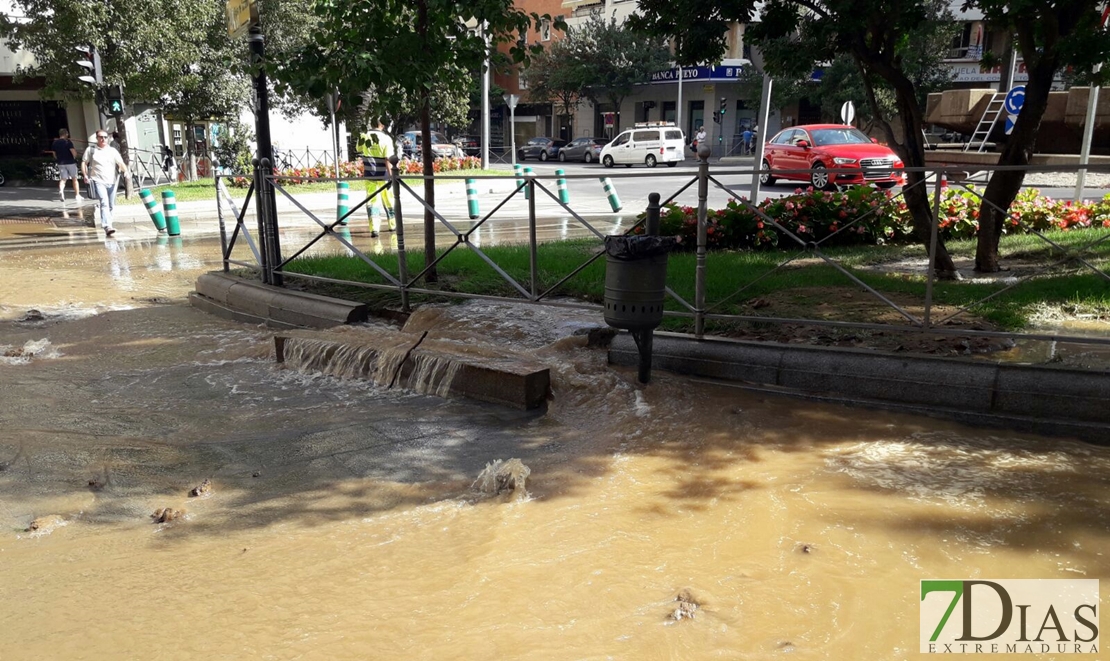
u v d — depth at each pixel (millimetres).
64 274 12180
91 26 21188
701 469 4605
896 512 3973
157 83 22703
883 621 3129
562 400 5930
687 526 3955
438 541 3943
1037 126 7922
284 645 3109
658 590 3398
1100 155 21562
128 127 31734
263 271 9445
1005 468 4422
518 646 3037
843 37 7715
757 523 3936
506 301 7414
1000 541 3678
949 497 4105
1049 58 7480
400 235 7938
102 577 3701
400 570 3666
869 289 5883
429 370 6387
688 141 54781
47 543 4062
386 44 7973
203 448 5309
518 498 4379
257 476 4848
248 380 6840
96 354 7730
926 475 4367
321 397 6344
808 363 5652
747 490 4297
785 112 52594
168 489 4703
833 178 22859
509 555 3748
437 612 3299
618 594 3375
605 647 3016
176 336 8406
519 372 5867
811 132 24469
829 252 10664
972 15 38500
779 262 9555
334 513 4316
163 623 3301
